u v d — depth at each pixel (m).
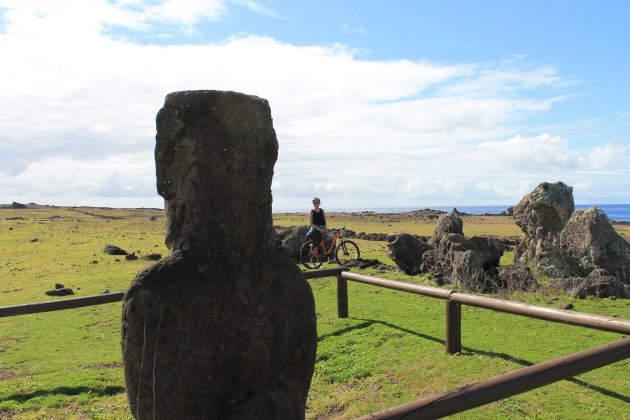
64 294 12.86
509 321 8.12
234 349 3.67
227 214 3.74
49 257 20.09
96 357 7.98
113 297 8.12
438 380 6.20
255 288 3.77
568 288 10.41
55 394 6.44
